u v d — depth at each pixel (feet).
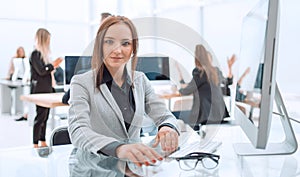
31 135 14.43
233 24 14.33
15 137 14.08
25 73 19.25
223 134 4.09
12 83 18.75
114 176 2.72
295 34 6.86
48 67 12.72
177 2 18.39
